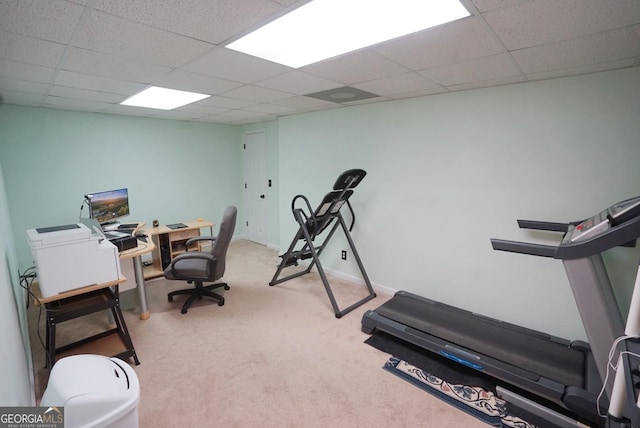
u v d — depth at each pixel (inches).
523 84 91.1
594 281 59.2
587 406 63.3
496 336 88.9
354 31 57.0
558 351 81.0
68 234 76.2
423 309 106.4
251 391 77.2
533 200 93.1
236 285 144.0
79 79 88.7
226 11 49.1
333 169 146.4
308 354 92.2
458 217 109.1
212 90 103.5
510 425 67.4
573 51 64.8
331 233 139.6
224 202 212.7
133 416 43.8
